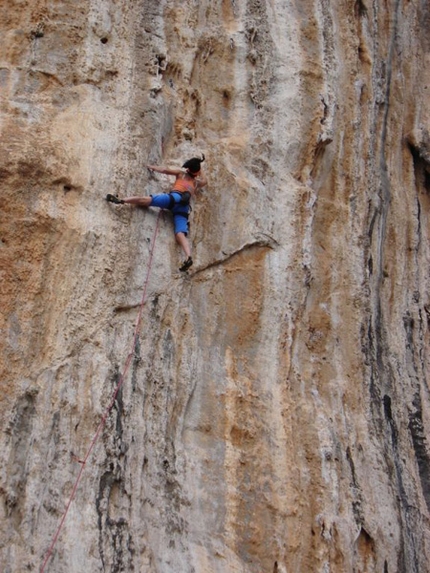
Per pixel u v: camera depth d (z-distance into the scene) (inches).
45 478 260.8
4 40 323.3
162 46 347.3
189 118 346.9
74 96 321.1
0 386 269.7
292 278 333.7
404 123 436.8
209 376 311.1
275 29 370.3
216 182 337.7
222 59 364.2
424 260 422.9
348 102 381.7
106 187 306.3
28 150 296.8
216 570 278.7
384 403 353.1
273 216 339.9
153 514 276.8
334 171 368.5
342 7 397.1
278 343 323.9
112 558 258.2
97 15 335.3
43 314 283.6
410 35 454.0
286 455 305.0
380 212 387.5
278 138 353.1
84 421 273.7
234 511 292.8
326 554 293.4
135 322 299.4
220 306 323.3
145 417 288.7
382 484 320.8
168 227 320.2
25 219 289.4
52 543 251.6
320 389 329.1
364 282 355.6
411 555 319.6
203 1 369.1
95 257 296.0
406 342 387.2
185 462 292.8
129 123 323.0
